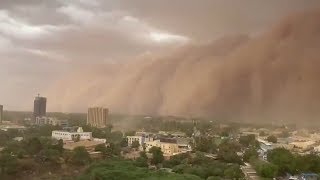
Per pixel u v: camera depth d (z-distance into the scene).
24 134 163.50
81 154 108.44
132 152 130.12
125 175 84.81
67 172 99.81
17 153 107.94
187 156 112.75
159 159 108.69
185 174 87.62
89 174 90.88
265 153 123.88
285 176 99.94
